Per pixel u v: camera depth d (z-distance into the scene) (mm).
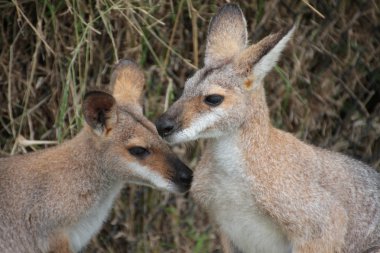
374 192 11086
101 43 13312
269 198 10234
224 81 10094
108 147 10914
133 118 10977
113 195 11320
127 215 13750
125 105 11195
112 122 10859
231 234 10820
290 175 10297
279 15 13750
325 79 14078
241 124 10164
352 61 14094
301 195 10289
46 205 10852
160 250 13867
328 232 10398
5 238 10906
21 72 13484
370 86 14242
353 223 10875
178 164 10930
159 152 10891
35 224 10898
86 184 10977
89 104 10742
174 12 13359
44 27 13250
